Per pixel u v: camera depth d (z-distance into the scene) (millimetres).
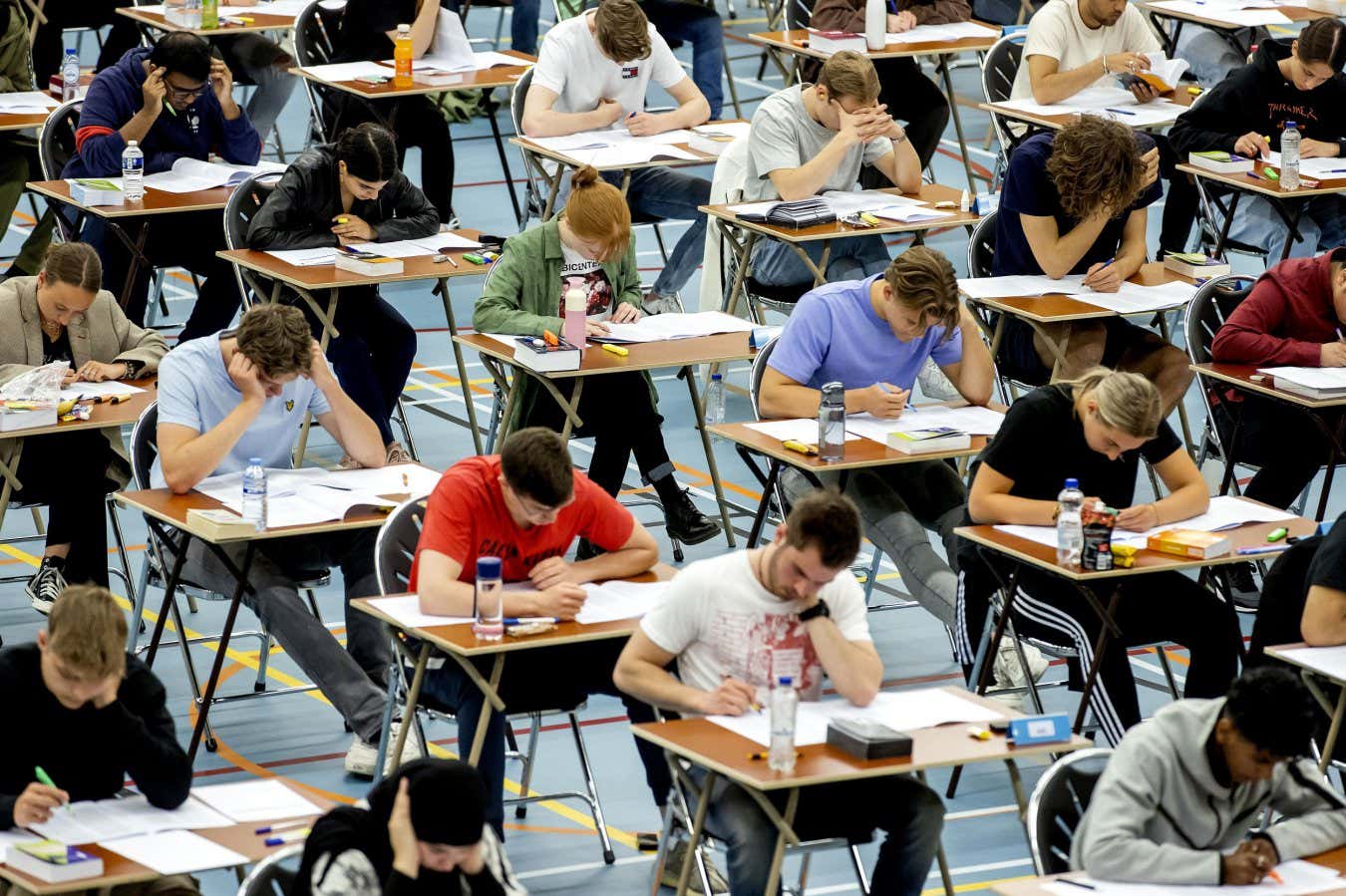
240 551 21781
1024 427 21422
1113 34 36719
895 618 26484
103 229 31406
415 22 37531
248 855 15391
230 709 23750
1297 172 32000
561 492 18672
